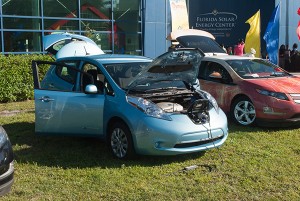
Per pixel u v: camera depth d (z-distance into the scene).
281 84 8.66
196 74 7.02
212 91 9.46
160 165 6.21
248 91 8.70
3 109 11.23
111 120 6.60
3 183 4.61
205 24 24.64
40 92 7.34
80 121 6.94
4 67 12.17
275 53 20.25
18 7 15.99
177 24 19.45
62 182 5.55
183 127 6.10
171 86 7.00
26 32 16.27
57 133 7.24
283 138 7.77
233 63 9.47
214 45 12.55
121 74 6.94
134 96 6.45
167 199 5.00
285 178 5.66
